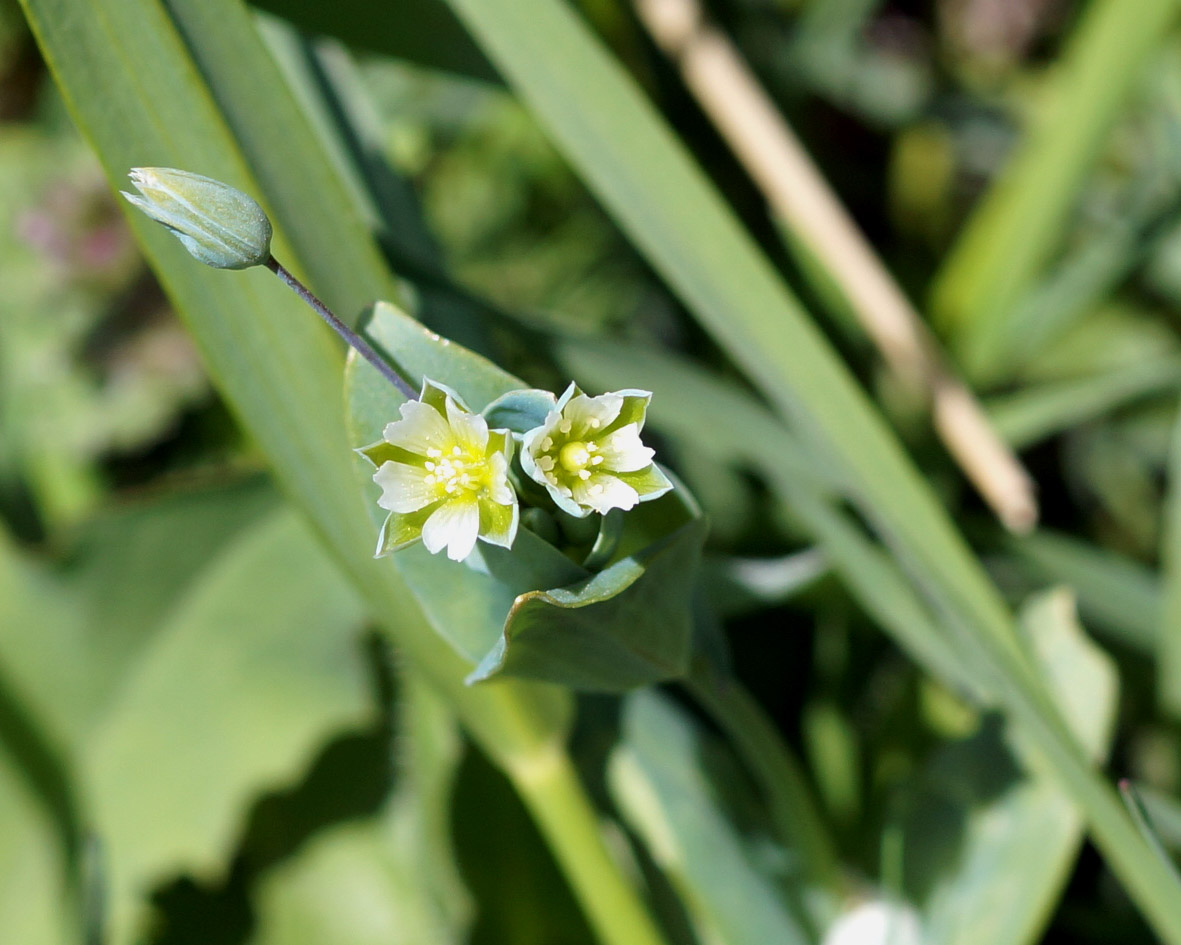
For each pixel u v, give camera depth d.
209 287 0.26
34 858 0.35
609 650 0.26
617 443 0.24
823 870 0.29
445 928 0.33
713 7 0.41
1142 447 0.41
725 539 0.38
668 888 0.30
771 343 0.28
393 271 0.29
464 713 0.28
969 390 0.38
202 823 0.34
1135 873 0.27
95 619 0.35
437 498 0.24
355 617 0.35
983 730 0.29
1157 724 0.34
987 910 0.29
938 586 0.28
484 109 0.41
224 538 0.36
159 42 0.26
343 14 0.29
